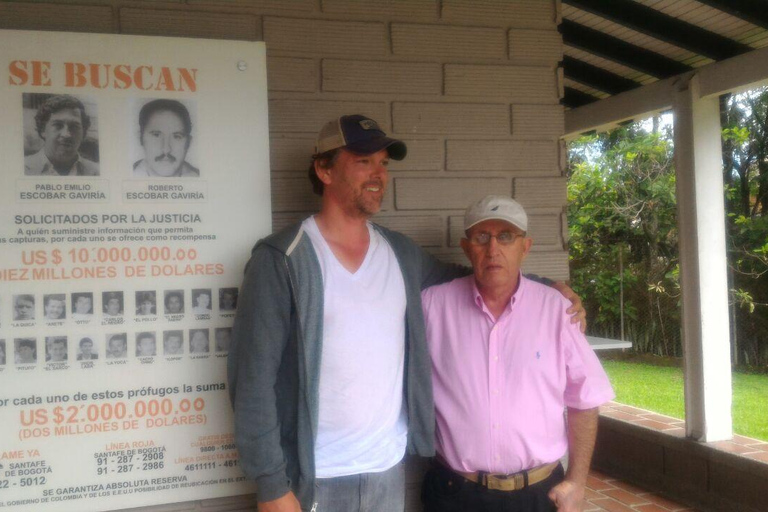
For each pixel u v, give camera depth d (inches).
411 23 100.3
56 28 86.9
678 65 165.2
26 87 84.3
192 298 88.6
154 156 87.9
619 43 162.9
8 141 83.7
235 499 90.4
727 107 374.6
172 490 87.5
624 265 401.1
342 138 78.6
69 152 85.2
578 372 87.2
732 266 339.6
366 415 76.9
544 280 94.8
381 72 99.0
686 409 169.3
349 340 76.5
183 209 88.6
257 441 72.1
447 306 89.9
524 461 84.6
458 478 86.7
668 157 383.6
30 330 83.7
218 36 92.4
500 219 83.8
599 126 193.9
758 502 147.1
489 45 103.7
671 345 372.8
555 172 106.1
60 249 84.7
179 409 87.9
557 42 106.7
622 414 196.9
